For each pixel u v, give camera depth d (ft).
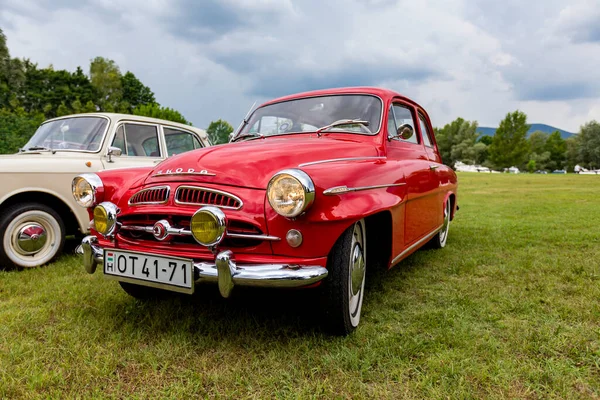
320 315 7.70
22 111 136.98
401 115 12.11
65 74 243.81
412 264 13.53
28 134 41.11
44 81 241.35
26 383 6.31
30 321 8.68
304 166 7.31
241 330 8.21
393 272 12.53
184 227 7.55
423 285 11.22
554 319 8.63
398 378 6.37
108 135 15.83
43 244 13.83
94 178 9.27
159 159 17.25
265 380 6.40
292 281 6.69
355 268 8.09
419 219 11.32
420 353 7.15
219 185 7.54
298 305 9.55
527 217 25.21
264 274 6.72
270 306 9.50
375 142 10.29
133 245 8.16
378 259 9.59
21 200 13.88
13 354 7.14
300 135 11.03
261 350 7.38
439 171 13.61
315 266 6.97
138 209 8.07
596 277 11.63
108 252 8.18
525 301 9.68
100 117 16.35
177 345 7.54
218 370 6.76
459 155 276.62
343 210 7.13
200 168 7.94
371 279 11.76
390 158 10.36
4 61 173.88
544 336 7.72
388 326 8.41
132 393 6.12
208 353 7.33
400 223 9.59
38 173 13.73
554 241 17.07
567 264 13.04
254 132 12.05
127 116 16.60
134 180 9.13
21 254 13.42
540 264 13.11
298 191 6.61
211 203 7.43
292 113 11.78
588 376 6.45
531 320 8.60
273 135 11.50
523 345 7.36
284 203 6.68
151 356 7.10
